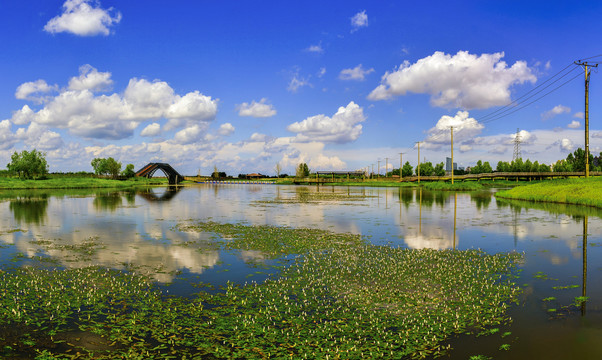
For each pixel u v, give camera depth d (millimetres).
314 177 173250
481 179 150625
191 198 56000
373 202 46500
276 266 13836
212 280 12047
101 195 62312
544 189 51219
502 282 11812
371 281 11930
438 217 29641
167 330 8273
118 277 12234
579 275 12617
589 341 7711
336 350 7379
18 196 58000
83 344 7586
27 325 8484
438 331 8289
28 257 15062
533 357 7098
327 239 19469
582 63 48969
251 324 8609
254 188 101438
